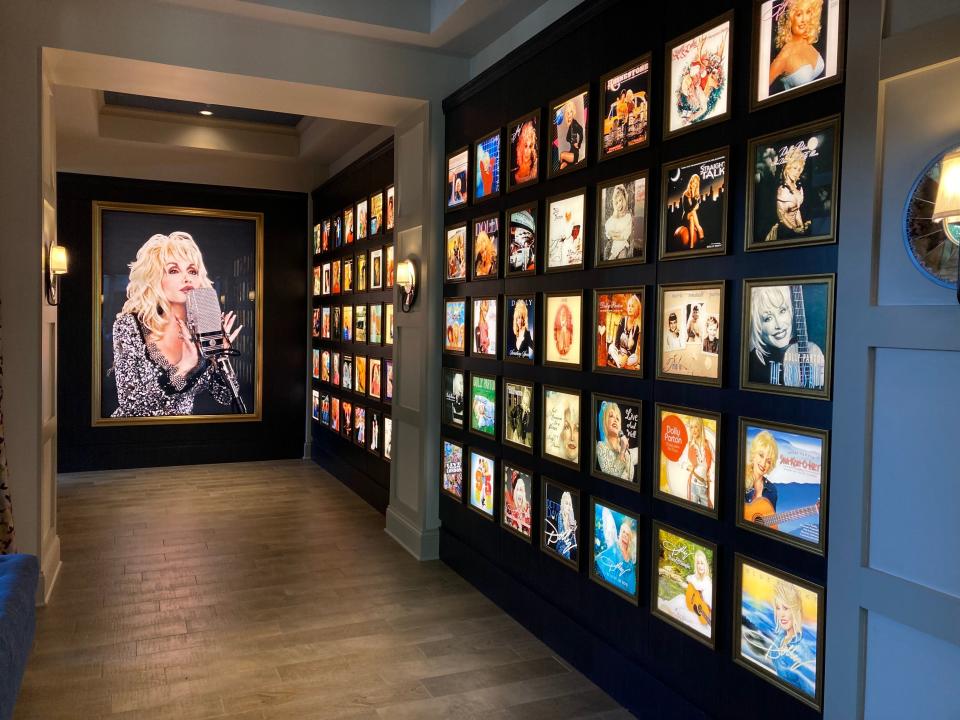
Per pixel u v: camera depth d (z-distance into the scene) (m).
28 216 5.11
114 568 6.09
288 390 10.90
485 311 5.56
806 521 2.93
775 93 3.08
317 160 10.16
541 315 4.81
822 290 2.86
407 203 6.79
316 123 9.02
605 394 4.16
